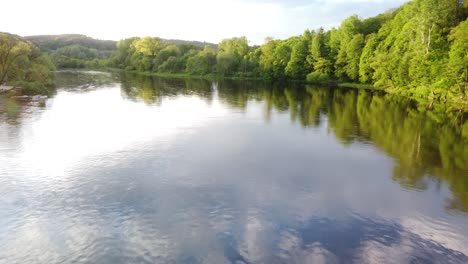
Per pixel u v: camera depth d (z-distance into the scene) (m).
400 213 17.45
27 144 28.06
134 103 51.69
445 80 48.69
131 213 16.95
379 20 97.69
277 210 17.53
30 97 53.72
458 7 59.56
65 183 20.44
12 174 21.67
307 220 16.58
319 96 66.62
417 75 57.34
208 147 28.30
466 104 46.50
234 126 36.72
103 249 14.05
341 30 98.12
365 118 42.72
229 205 17.95
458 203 18.67
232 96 64.56
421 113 46.00
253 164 24.34
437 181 21.78
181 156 25.70
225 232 15.37
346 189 20.36
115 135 31.44
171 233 15.22
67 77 103.62
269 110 48.22
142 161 24.39
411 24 62.66
